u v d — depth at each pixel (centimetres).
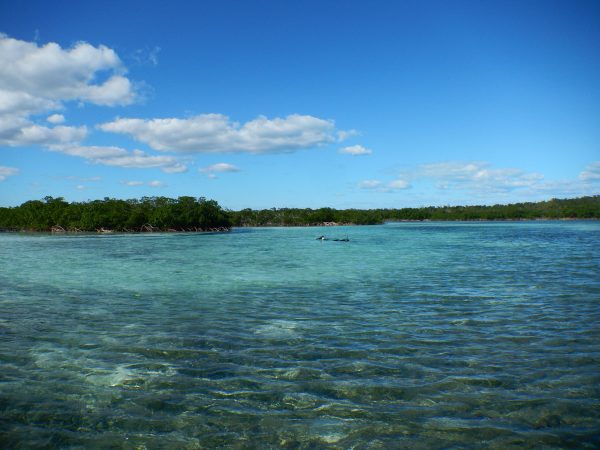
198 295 1992
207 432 731
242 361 1066
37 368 1025
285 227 16812
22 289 2175
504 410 797
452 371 989
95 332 1334
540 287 2112
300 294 2005
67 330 1359
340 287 2200
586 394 862
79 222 11650
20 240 7475
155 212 12662
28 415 790
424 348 1161
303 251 4712
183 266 3219
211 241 7088
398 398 851
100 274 2764
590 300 1784
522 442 691
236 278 2556
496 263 3225
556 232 9256
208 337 1277
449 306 1700
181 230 12850
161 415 790
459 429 732
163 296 1969
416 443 692
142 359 1085
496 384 912
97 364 1051
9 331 1346
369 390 888
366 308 1681
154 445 693
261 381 939
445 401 835
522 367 1011
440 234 8912
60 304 1784
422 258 3719
